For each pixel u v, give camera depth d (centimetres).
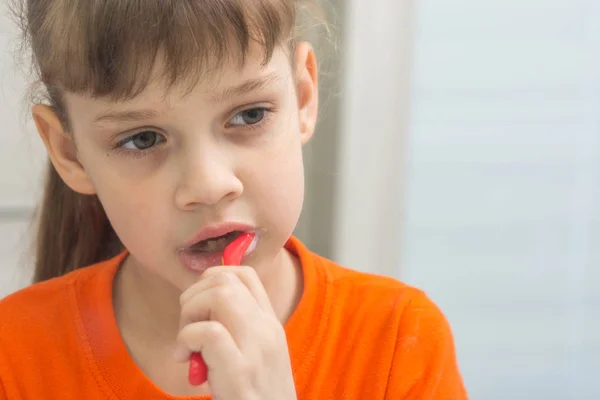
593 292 137
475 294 135
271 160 60
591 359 139
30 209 113
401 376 69
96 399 67
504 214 132
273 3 59
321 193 129
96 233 93
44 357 70
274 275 71
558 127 130
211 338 54
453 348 74
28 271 103
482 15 125
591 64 128
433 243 132
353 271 80
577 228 134
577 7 126
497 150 130
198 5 54
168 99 55
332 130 125
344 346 71
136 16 54
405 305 74
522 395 139
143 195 59
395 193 129
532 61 127
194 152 57
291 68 64
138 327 71
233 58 55
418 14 123
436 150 128
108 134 59
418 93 126
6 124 106
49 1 61
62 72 59
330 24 106
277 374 56
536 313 137
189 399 65
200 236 59
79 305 73
